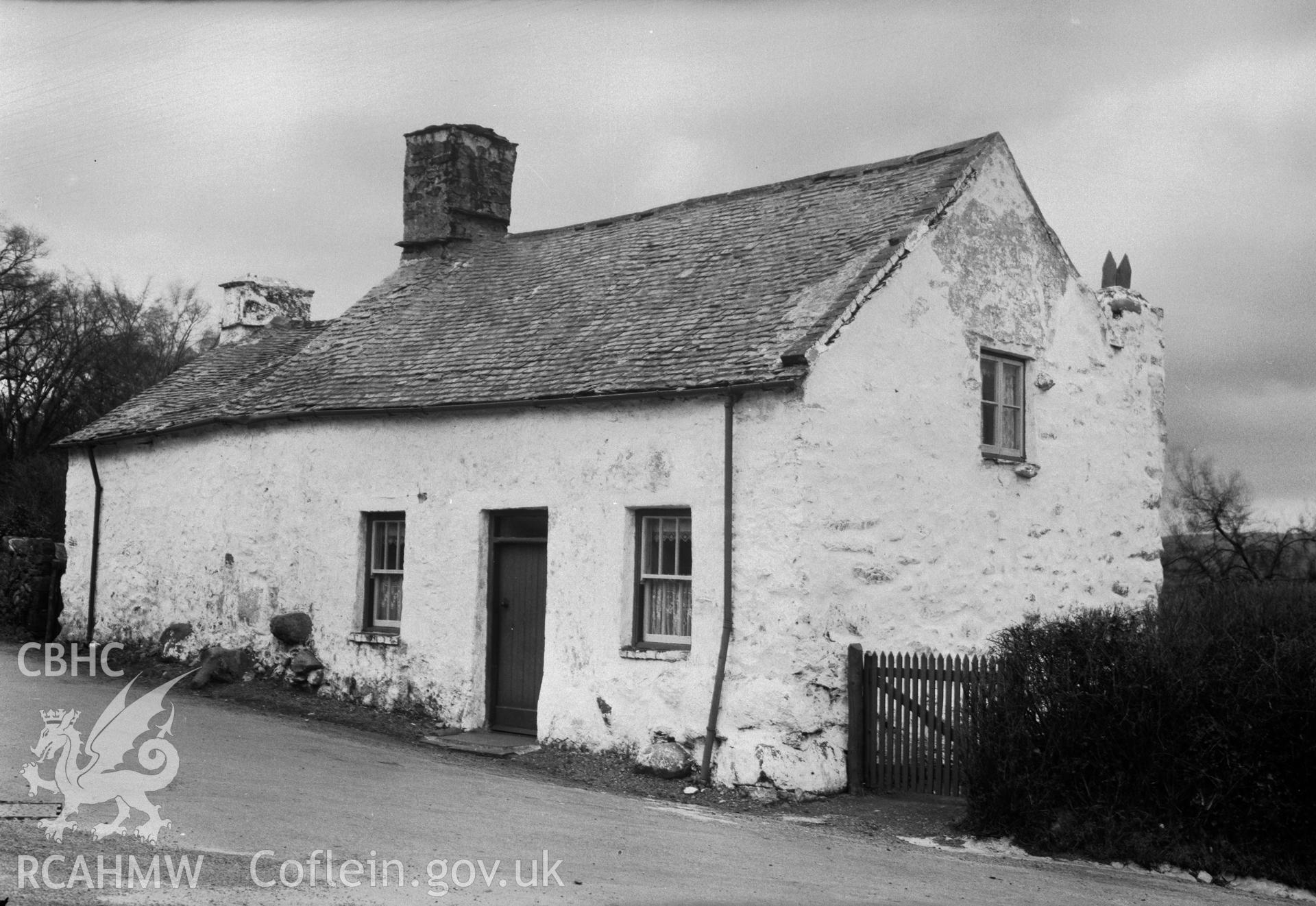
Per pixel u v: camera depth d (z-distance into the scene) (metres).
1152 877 8.99
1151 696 9.32
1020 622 13.71
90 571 19.41
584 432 13.27
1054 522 14.47
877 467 12.26
